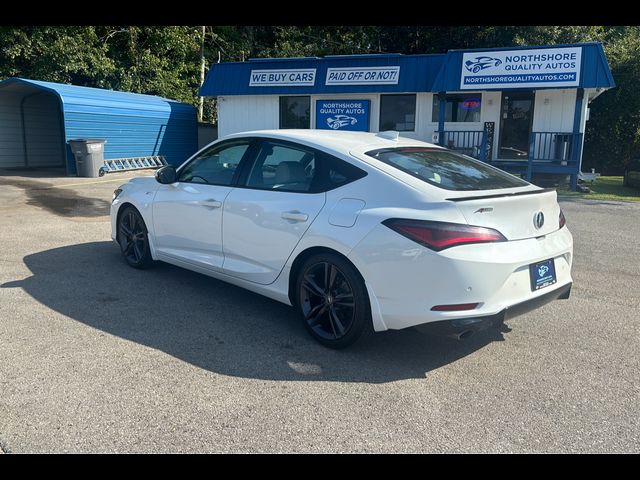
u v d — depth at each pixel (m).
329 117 18.28
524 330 4.67
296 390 3.49
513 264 3.66
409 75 16.67
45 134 20.80
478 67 15.41
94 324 4.46
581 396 3.51
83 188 13.78
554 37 21.91
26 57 20.55
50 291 5.25
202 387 3.48
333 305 4.07
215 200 4.91
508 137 16.80
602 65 14.36
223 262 4.91
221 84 19.33
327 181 4.22
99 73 22.42
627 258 7.46
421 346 4.27
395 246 3.66
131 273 5.92
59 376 3.55
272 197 4.49
